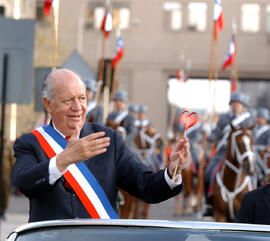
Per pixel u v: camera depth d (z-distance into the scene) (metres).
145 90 90.62
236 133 23.25
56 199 9.59
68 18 86.38
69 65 30.80
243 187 23.12
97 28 89.06
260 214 13.27
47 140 9.83
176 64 90.81
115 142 10.12
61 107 9.76
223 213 23.41
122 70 90.75
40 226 8.27
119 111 29.48
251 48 90.62
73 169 9.70
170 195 9.71
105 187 9.84
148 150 37.03
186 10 91.00
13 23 23.91
